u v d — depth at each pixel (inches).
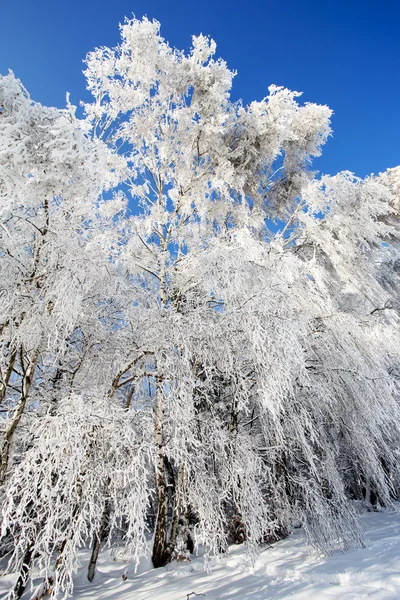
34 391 225.3
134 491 161.8
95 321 230.4
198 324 210.2
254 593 154.9
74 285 165.3
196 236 293.9
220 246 238.7
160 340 201.9
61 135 125.3
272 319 206.2
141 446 170.1
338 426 261.7
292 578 168.1
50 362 206.2
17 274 171.9
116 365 227.8
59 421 156.6
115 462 172.1
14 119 124.3
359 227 302.5
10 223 166.7
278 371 191.0
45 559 144.2
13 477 149.4
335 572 156.9
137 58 278.2
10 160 120.6
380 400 248.1
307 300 270.1
